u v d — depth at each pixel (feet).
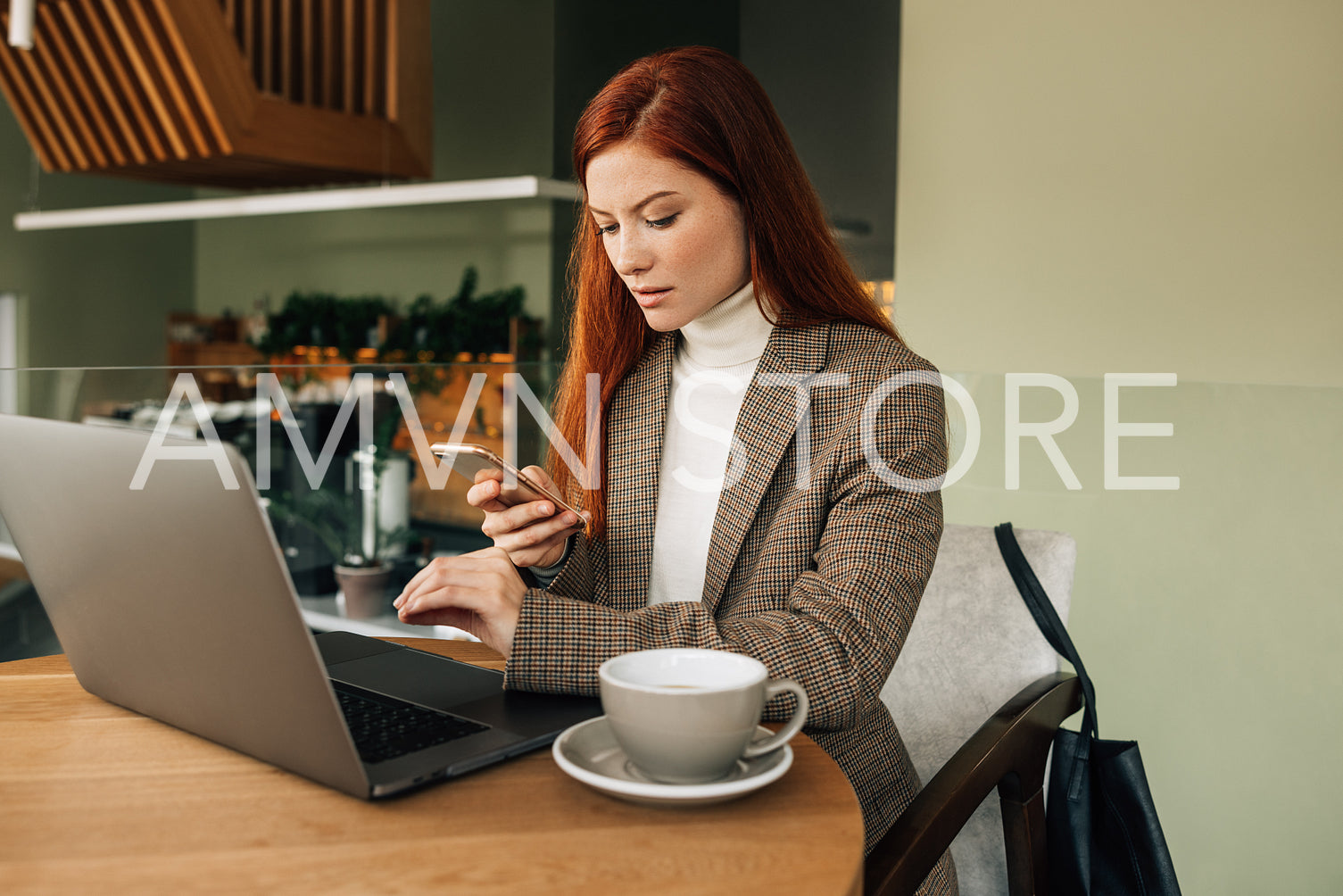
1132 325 9.70
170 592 2.17
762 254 3.43
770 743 2.19
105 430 2.12
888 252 13.16
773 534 3.28
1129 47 9.58
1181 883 5.86
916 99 10.89
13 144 24.26
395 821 2.01
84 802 2.09
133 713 2.66
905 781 3.45
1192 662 5.83
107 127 16.07
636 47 16.14
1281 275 8.92
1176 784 5.86
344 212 22.12
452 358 18.89
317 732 2.08
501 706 2.63
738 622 2.76
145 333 25.81
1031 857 3.70
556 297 18.03
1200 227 9.30
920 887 3.24
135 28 14.23
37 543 2.49
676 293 3.30
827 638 2.67
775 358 3.52
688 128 3.14
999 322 10.47
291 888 1.74
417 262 20.51
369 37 15.55
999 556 4.36
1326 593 5.49
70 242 24.80
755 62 14.51
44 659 3.29
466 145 18.26
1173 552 5.89
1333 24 8.55
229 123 14.21
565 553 3.50
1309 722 5.52
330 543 10.14
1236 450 5.71
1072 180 9.95
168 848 1.89
